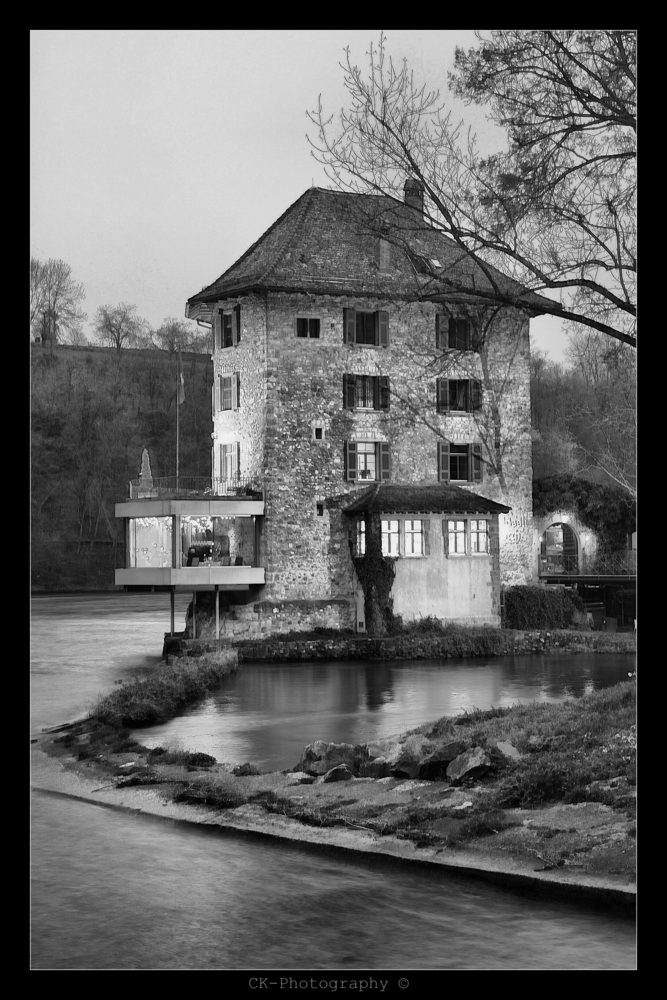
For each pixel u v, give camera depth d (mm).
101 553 100688
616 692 22156
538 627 51531
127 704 29453
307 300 49156
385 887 13781
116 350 114062
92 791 19828
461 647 46906
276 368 48719
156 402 111688
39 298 111938
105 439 106938
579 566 57000
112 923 12680
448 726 21984
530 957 11602
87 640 54031
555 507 56625
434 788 17625
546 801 16031
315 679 39219
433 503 49031
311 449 49031
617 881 12859
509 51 18359
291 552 48594
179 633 49688
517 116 18625
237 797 18266
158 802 18641
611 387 27891
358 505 48625
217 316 51844
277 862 14977
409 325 50500
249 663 44781
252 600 48625
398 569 48562
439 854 14508
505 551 52250
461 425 51312
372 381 50094
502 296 19047
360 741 25797
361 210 19750
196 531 50594
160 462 108688
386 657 45938
